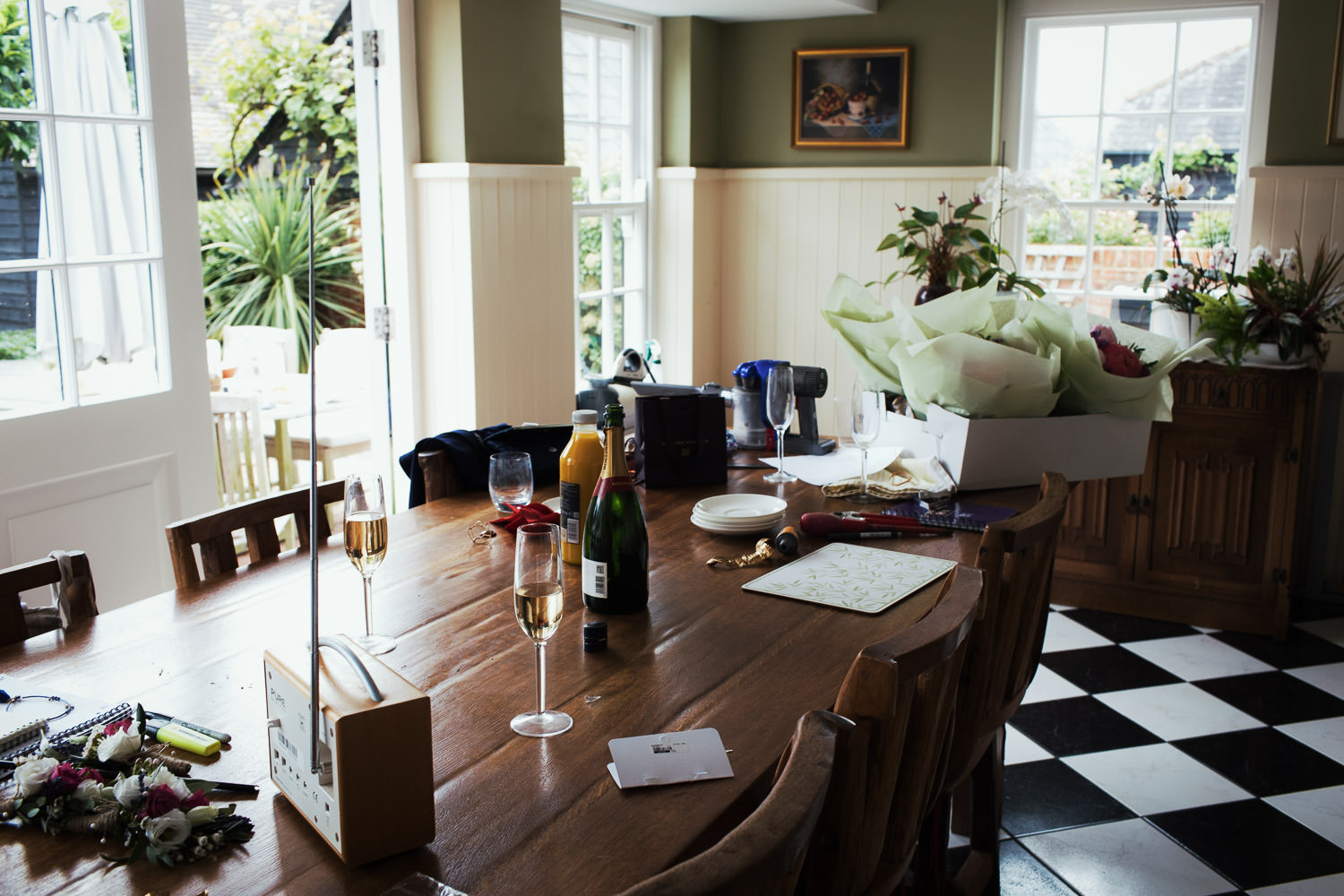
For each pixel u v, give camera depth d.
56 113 2.85
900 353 2.59
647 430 2.55
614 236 5.05
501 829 1.16
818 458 2.84
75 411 2.94
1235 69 4.54
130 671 1.55
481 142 3.88
